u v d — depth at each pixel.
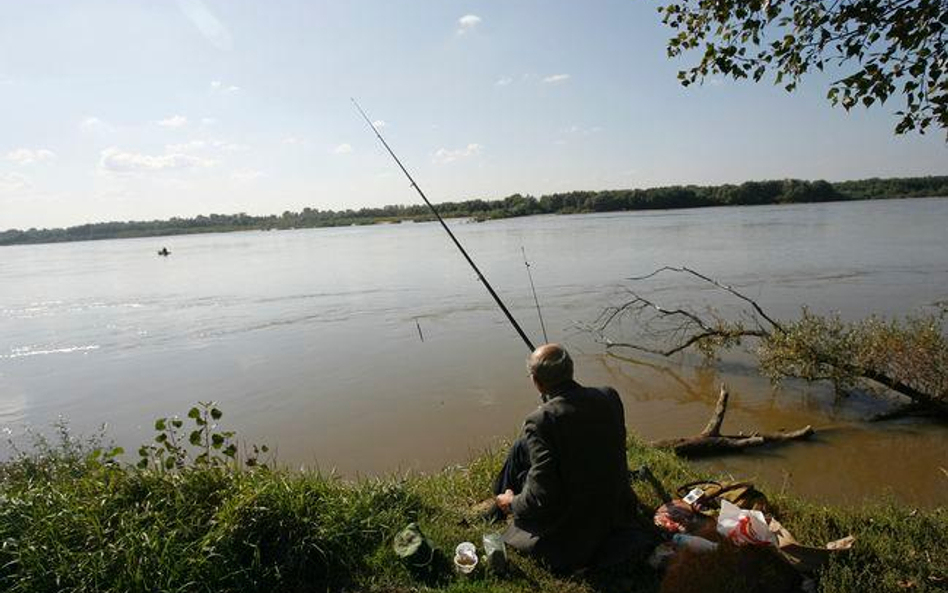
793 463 7.12
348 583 3.79
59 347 16.27
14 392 12.08
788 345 9.30
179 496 4.14
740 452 7.49
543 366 3.76
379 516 4.36
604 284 21.80
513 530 4.02
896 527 4.26
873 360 8.69
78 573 3.58
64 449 7.51
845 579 3.50
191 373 12.89
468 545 3.96
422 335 15.27
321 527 4.06
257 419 9.76
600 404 3.71
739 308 16.11
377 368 12.41
